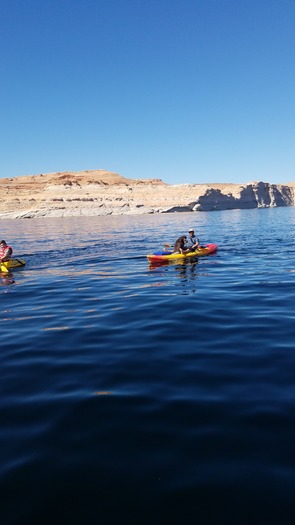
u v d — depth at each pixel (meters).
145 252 19.14
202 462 2.98
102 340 6.08
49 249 21.36
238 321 6.86
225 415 3.66
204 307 7.93
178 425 3.52
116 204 96.56
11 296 9.82
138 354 5.40
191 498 2.61
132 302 8.63
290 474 2.80
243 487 2.69
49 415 3.77
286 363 4.88
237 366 4.84
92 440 3.32
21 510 2.55
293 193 160.38
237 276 11.51
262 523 2.39
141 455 3.09
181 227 39.47
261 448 3.12
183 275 12.02
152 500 2.61
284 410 3.71
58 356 5.43
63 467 2.97
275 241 22.62
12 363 5.21
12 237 31.52
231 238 25.41
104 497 2.65
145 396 4.11
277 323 6.65
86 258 17.33
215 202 107.38
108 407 3.89
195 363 4.99
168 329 6.54
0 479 2.84
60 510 2.54
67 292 10.08
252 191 128.38
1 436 3.42
